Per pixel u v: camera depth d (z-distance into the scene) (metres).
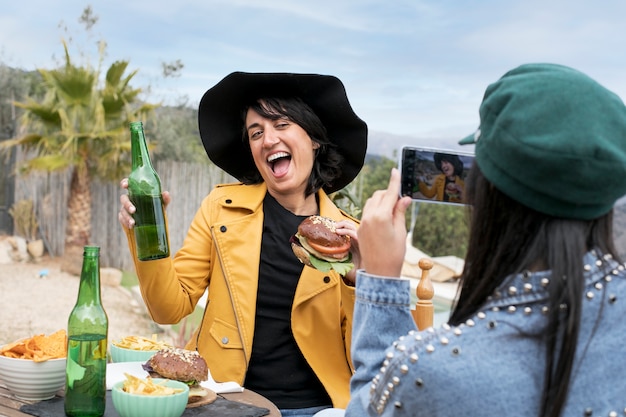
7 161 12.60
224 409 1.85
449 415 1.02
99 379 1.75
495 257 1.08
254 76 2.47
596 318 1.04
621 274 1.08
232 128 2.68
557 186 1.01
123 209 2.16
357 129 2.65
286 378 2.40
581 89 1.03
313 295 2.39
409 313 1.21
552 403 0.99
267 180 2.54
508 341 1.03
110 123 10.97
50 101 10.59
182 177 10.94
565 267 1.03
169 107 14.60
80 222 10.95
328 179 2.68
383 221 1.21
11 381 1.84
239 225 2.49
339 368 2.42
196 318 6.96
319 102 2.59
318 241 2.18
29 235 12.28
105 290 9.30
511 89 1.06
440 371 1.03
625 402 1.04
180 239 10.97
